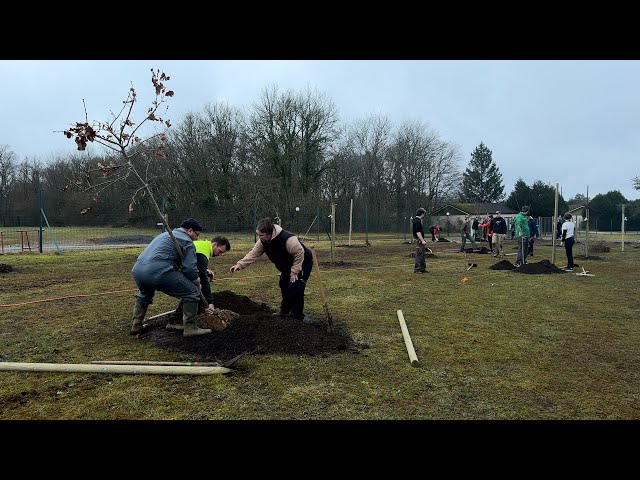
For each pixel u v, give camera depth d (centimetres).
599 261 1681
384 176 4906
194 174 3841
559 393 390
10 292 906
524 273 1231
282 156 4119
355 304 779
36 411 342
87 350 498
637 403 371
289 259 582
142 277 520
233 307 646
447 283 1038
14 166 4653
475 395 382
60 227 2264
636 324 648
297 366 444
